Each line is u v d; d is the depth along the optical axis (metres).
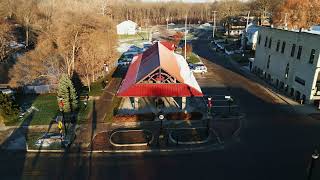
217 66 65.88
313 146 31.17
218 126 35.59
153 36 115.94
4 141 32.59
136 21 155.75
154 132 34.12
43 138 32.81
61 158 29.39
